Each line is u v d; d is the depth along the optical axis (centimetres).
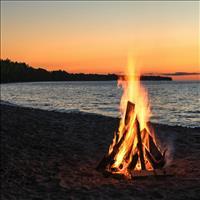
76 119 1036
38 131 756
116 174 403
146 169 405
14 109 1388
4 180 415
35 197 358
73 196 354
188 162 459
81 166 461
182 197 338
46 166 467
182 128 822
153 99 2750
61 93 4131
